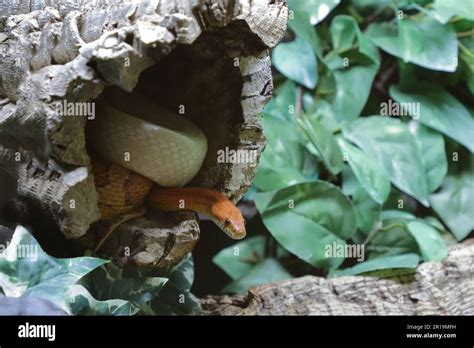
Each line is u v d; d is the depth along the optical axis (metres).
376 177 3.32
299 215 3.25
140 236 2.15
